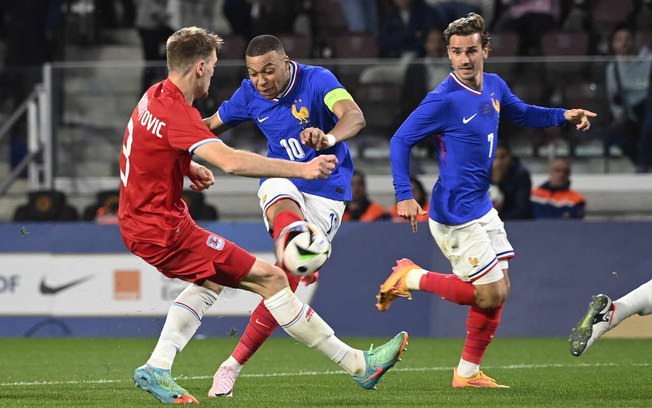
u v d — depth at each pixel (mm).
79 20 52125
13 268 39188
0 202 44531
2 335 39062
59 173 43500
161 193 19703
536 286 37750
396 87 42188
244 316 38312
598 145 42125
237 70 41562
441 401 21016
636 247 37531
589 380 25438
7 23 53250
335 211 22609
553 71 41719
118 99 43344
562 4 50875
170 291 38500
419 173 42344
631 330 37719
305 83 22156
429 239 37938
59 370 29156
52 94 43344
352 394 22500
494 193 39812
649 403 20578
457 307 37906
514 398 21500
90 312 38781
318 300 38250
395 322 38094
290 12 51469
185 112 19250
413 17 49688
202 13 51938
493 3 50406
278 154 22766
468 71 22828
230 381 22141
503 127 42406
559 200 40156
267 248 38438
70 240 39031
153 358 20172
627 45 47562
